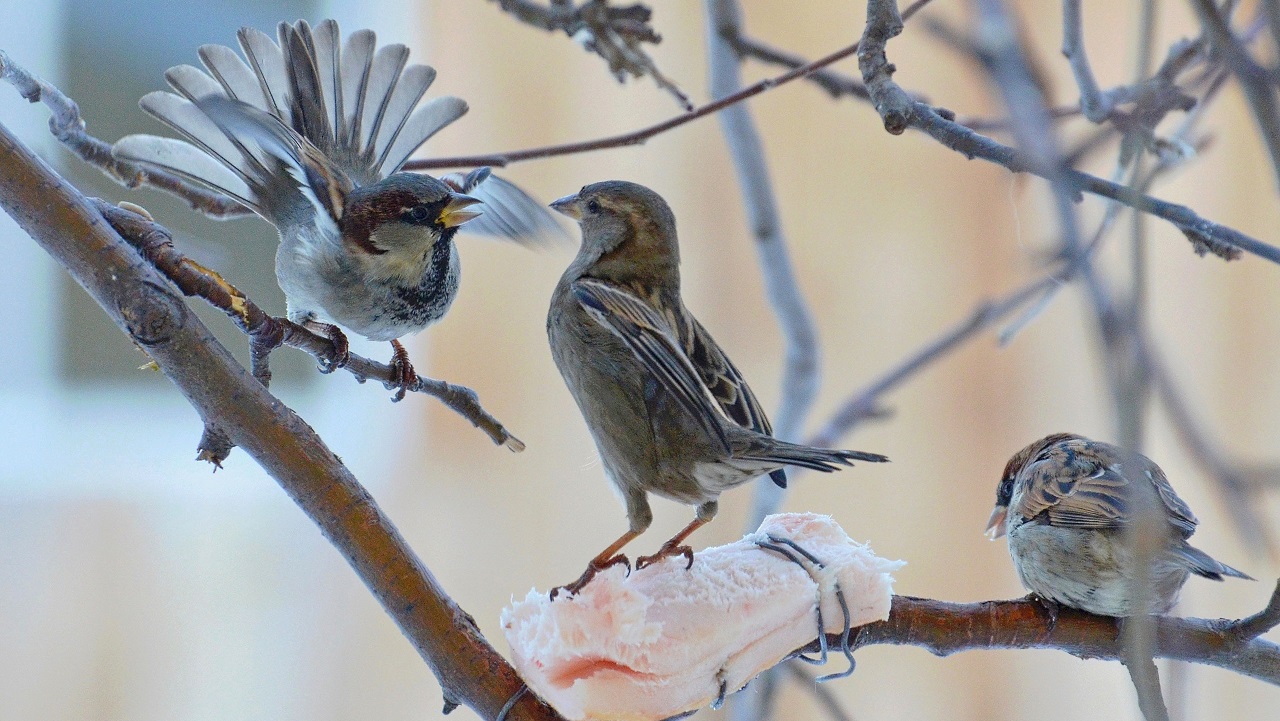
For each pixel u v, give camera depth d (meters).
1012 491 7.21
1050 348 12.67
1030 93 2.46
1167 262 12.60
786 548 4.96
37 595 12.61
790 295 8.25
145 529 13.31
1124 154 5.08
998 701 12.55
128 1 13.48
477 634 4.78
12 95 12.88
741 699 7.15
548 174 13.23
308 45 6.83
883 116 4.66
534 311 13.29
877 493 12.97
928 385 12.94
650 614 4.62
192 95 6.38
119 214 4.69
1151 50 2.66
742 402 5.93
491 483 13.16
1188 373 12.46
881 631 5.39
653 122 13.06
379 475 13.34
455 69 13.34
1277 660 5.18
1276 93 2.85
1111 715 12.31
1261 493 2.70
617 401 5.88
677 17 13.09
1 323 13.60
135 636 12.74
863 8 13.09
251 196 6.80
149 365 5.15
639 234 6.24
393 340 7.09
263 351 5.04
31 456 13.41
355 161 6.99
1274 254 4.52
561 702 4.58
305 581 13.39
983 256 12.90
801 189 13.12
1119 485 6.52
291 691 12.91
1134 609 2.79
